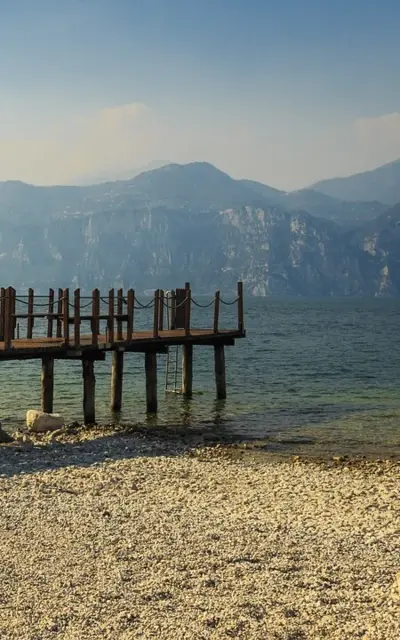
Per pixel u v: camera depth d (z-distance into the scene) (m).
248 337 84.31
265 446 23.53
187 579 11.13
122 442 22.66
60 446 21.42
